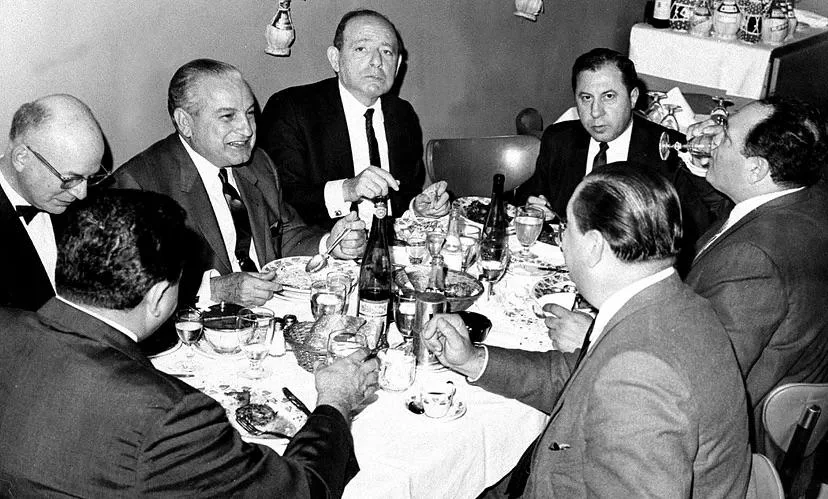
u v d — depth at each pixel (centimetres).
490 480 184
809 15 569
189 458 132
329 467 151
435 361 196
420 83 442
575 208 151
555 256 258
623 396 136
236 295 219
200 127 250
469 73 468
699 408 137
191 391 137
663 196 146
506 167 360
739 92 495
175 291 143
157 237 135
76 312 136
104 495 129
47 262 235
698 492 145
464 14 450
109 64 311
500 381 185
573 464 151
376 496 156
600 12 549
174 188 251
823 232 202
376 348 197
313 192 297
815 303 201
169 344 199
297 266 244
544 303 224
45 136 213
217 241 253
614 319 148
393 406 180
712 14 509
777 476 170
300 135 313
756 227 201
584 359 153
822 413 194
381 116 327
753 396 206
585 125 307
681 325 144
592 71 297
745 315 194
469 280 226
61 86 301
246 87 257
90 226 133
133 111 324
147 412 129
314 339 196
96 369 131
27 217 227
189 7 327
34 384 131
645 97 420
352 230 246
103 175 233
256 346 187
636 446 133
